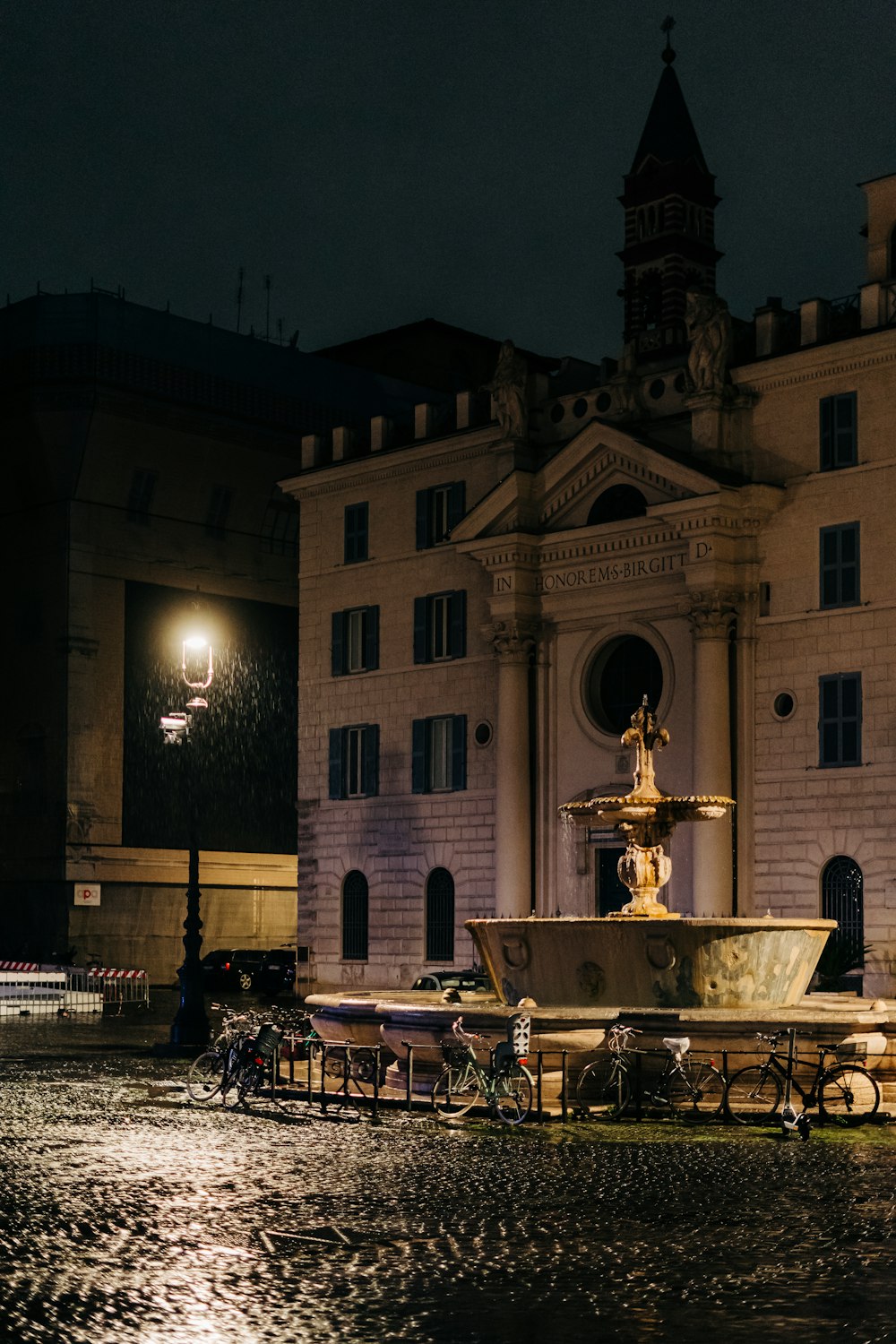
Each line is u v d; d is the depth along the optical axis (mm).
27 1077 28875
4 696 69812
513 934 26375
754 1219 15289
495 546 49156
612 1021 23719
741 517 44062
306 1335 11070
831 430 42938
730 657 44469
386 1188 17000
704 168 57375
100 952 67812
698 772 43938
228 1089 24750
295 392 72812
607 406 48031
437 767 52219
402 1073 25297
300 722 56844
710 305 44938
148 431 68125
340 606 55750
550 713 48844
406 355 80000
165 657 70500
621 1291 12398
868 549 41969
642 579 46156
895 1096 23656
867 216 44406
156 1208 15797
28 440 67500
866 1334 11133
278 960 61156
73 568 67625
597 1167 18531
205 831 71688
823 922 25984
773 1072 22734
